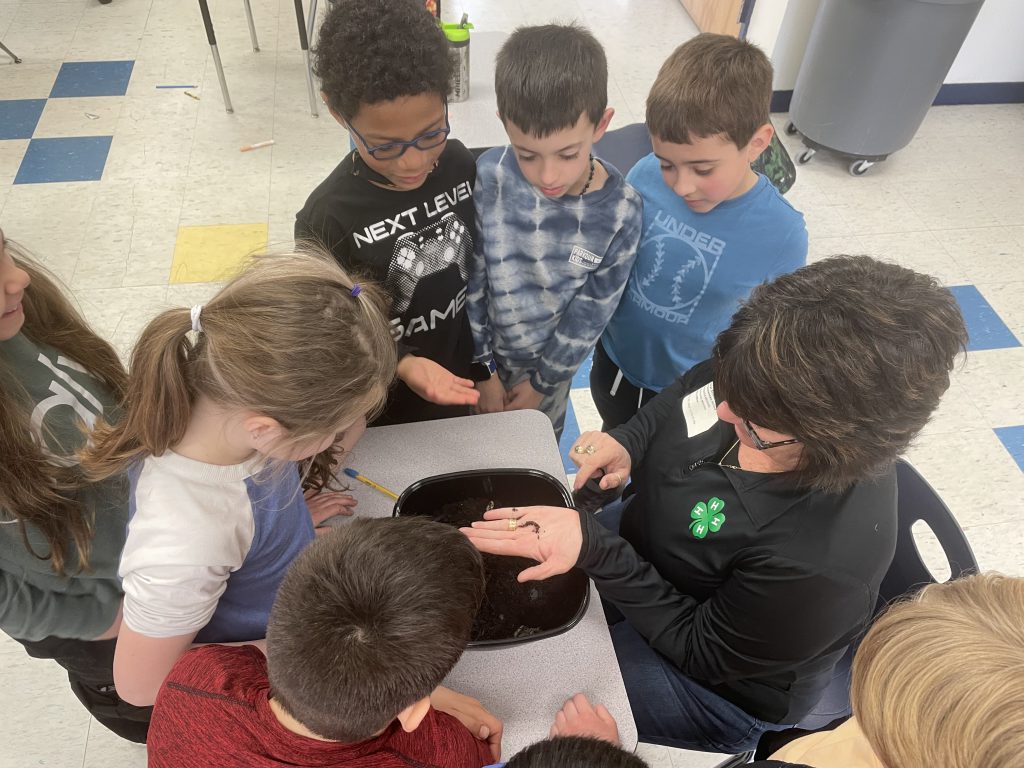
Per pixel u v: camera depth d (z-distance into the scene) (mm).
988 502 2143
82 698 1137
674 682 1151
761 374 763
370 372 766
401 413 1485
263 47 3764
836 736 669
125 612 775
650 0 4359
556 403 1646
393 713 639
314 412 736
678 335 1516
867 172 3273
